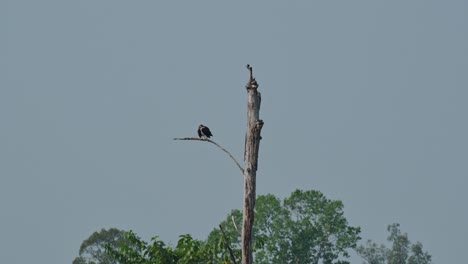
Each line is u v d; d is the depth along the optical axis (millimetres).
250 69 25391
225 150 25234
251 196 25000
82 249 99500
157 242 35625
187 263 34938
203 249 35094
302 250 102125
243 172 25109
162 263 35344
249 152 25172
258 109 25281
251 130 25172
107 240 100438
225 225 92438
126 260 35969
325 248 103500
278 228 103500
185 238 35531
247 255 24875
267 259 102875
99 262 99438
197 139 25234
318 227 103375
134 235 36188
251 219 24953
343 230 103938
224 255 34625
